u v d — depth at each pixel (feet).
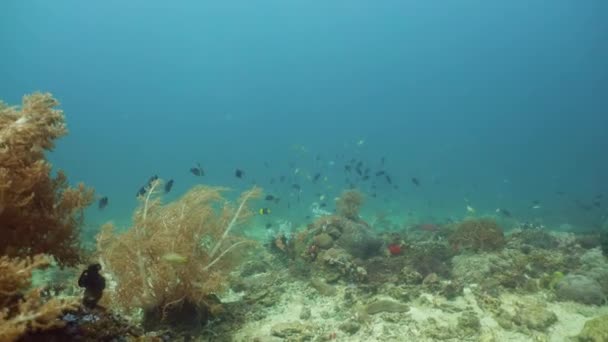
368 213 71.67
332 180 92.43
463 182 153.58
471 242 33.96
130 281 18.79
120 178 215.51
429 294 24.09
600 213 69.97
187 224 20.42
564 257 31.01
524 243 36.88
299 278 27.40
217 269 21.56
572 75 431.02
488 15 377.30
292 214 68.23
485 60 428.15
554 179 164.04
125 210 88.99
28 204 13.04
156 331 17.25
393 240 36.52
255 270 30.55
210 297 21.50
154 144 454.81
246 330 19.95
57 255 14.30
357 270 26.50
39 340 10.71
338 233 32.30
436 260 29.73
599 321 17.79
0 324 8.55
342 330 19.62
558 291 23.54
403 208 81.92
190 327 19.39
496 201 94.43
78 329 11.98
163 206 21.44
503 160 292.20
